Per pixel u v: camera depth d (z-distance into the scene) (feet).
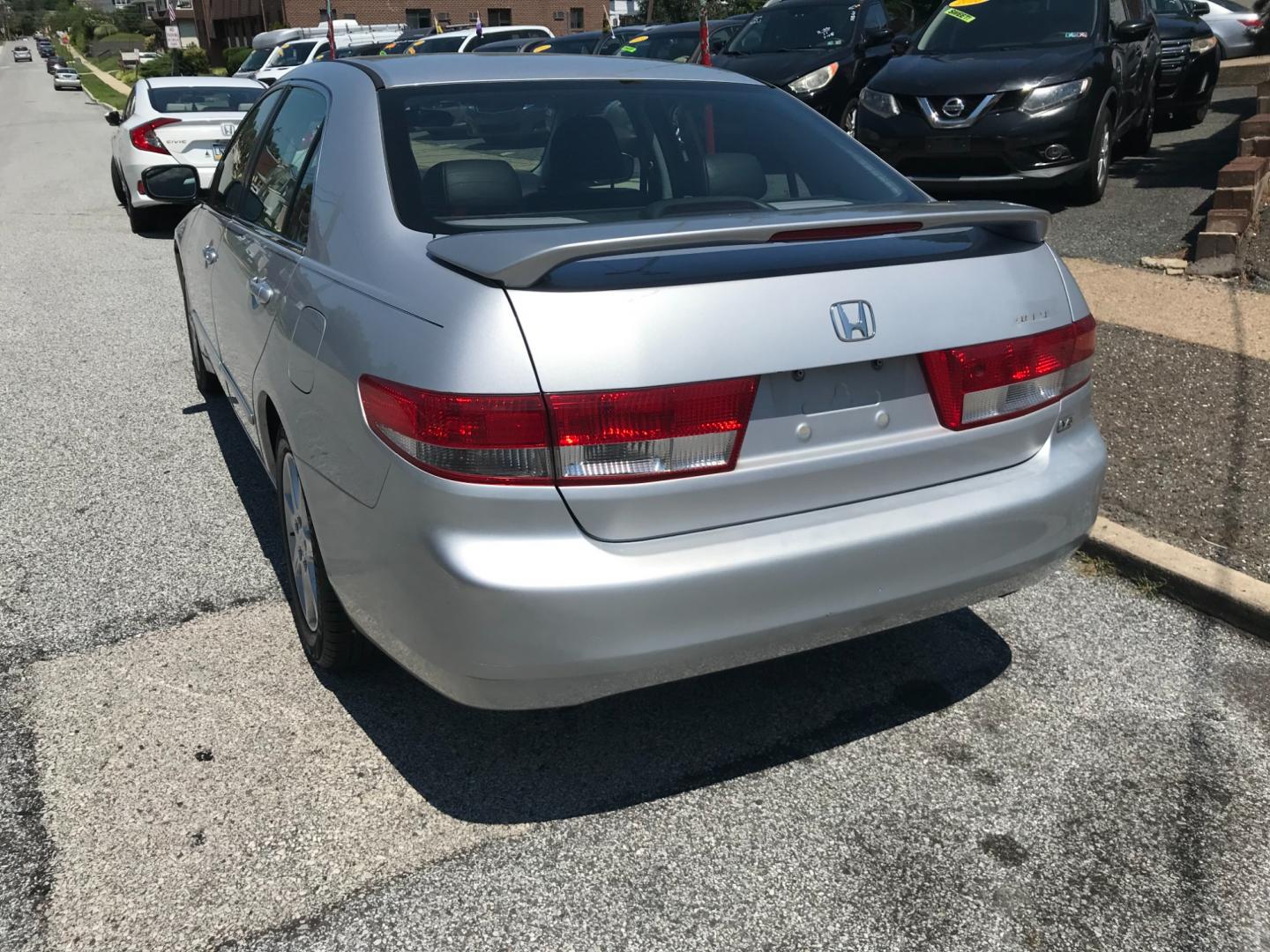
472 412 7.45
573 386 7.47
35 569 12.95
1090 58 28.68
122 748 9.68
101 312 25.48
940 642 11.55
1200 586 11.91
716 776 9.48
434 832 8.74
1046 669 11.02
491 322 7.53
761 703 10.53
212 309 14.49
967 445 8.93
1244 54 57.16
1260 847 8.63
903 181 11.22
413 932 7.77
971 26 31.30
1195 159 36.55
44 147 71.72
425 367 7.69
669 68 11.96
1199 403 16.80
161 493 15.16
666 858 8.51
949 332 8.64
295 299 9.98
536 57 11.81
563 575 7.59
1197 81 41.04
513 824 8.85
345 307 8.93
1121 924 7.91
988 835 8.78
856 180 11.05
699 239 7.55
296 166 11.60
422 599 7.87
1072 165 28.19
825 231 7.93
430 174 9.68
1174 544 12.84
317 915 7.90
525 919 7.89
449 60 11.42
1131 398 17.10
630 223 8.39
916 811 9.04
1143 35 30.32
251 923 7.82
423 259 8.53
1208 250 23.20
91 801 9.01
